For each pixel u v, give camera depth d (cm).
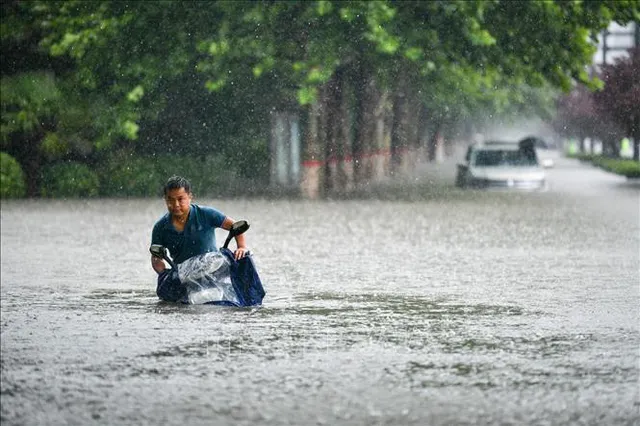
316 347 2584
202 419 1873
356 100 13100
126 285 3888
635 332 2819
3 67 11644
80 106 11119
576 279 4097
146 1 10881
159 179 11244
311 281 4038
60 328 2872
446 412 1923
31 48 11600
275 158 12825
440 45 10700
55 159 11569
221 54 10556
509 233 6306
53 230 6425
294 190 11925
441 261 4781
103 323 2959
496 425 1836
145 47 11025
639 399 2027
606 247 5431
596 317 3098
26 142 11175
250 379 2209
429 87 13338
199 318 3056
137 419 1875
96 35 10881
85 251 5159
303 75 10850
